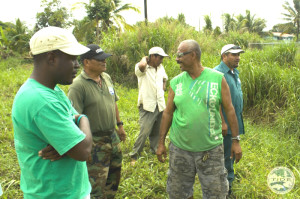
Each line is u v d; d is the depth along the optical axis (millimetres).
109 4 20969
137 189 3207
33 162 1451
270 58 7766
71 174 1512
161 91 4043
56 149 1385
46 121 1355
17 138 1461
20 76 9812
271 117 5742
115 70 9312
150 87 4008
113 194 2842
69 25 23266
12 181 3109
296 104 5305
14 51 19422
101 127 2496
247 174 3537
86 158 1476
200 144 2301
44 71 1440
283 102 5793
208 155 2309
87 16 21250
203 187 2395
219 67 3086
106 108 2508
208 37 11086
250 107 6109
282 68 6797
